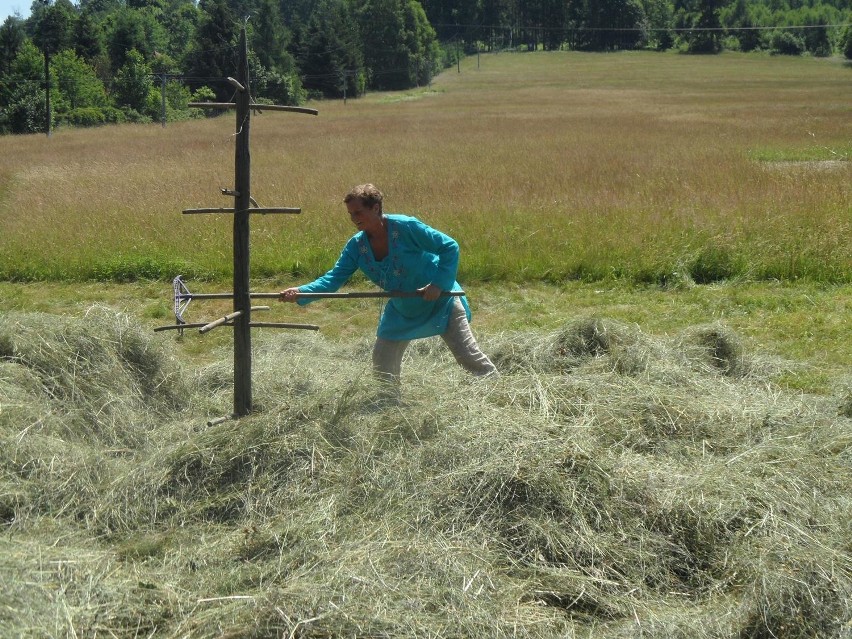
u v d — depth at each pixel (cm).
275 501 383
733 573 332
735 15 14425
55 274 962
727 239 948
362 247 480
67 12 7475
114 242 1041
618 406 457
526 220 1084
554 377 483
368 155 2312
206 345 715
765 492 371
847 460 416
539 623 304
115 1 12888
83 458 411
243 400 475
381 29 9662
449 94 7669
